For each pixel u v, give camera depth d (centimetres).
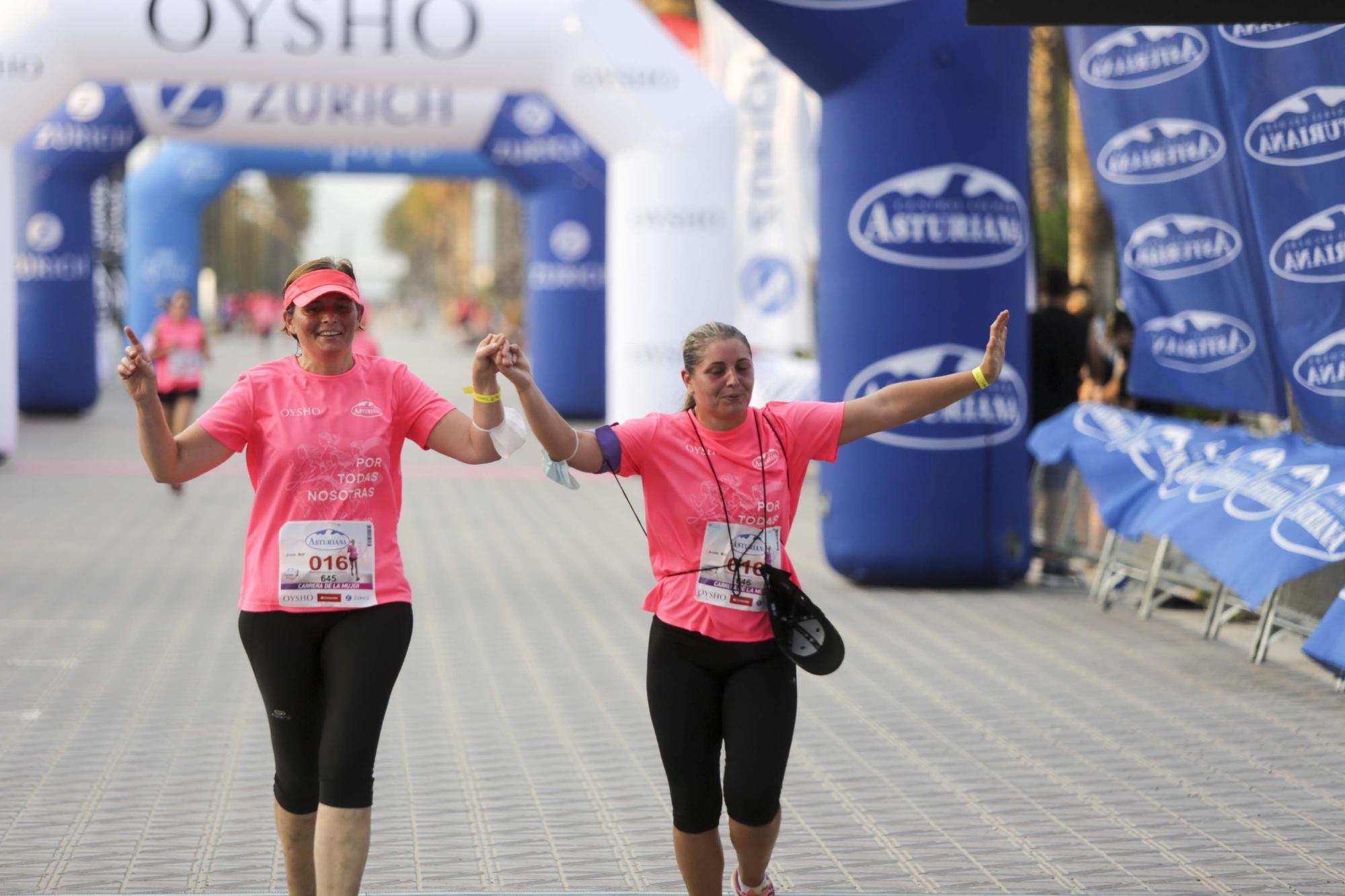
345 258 732
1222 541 1362
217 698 1252
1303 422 1398
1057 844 903
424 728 1169
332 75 2577
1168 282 1630
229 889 816
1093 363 2120
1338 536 1223
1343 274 1325
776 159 3278
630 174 2938
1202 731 1167
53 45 2497
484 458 709
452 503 2628
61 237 4059
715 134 2919
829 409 727
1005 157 1753
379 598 702
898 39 1716
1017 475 1789
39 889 813
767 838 704
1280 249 1398
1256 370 1530
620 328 3000
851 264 1756
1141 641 1512
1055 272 2008
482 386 690
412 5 2586
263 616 702
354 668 689
